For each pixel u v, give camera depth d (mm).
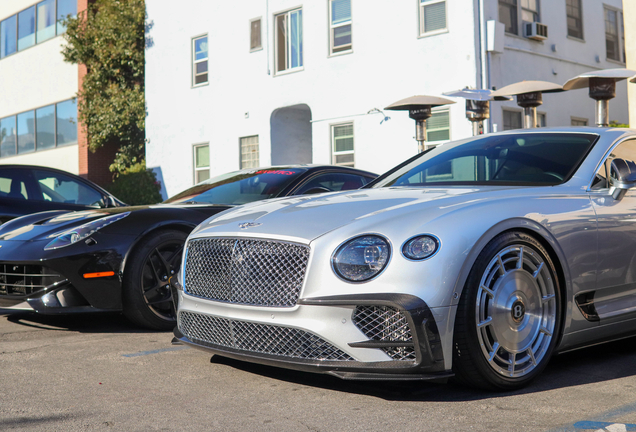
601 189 3418
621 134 3723
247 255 2982
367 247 2729
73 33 19688
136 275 4461
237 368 3402
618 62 15852
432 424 2488
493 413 2613
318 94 14867
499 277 2893
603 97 7477
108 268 4387
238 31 16656
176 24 18219
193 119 17891
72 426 2527
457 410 2656
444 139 12633
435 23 12727
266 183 5227
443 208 2889
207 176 17688
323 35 14703
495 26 12078
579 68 14570
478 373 2805
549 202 3137
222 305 3039
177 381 3160
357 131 14102
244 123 16625
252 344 2955
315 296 2750
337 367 2705
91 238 4395
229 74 16922
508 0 12820
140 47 20000
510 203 3008
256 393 2941
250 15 16344
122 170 20094
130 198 18938
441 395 2873
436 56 12703
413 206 2938
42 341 4207
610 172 3541
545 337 3068
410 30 13086
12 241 4582
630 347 3900
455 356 2758
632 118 9711
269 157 16047
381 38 13594
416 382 3084
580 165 3473
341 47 14422
